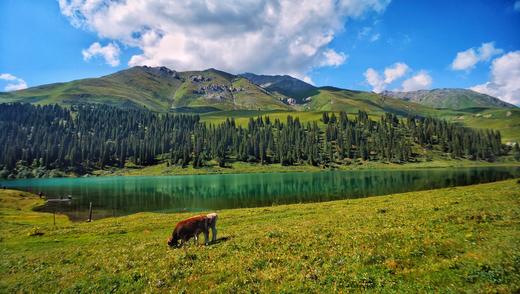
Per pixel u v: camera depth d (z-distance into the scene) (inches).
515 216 855.1
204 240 981.8
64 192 4842.5
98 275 701.3
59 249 1095.6
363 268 565.0
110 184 6274.6
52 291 654.5
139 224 1644.9
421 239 701.9
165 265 706.2
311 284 523.8
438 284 486.6
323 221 1145.4
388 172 7165.4
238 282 571.2
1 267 900.6
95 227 1631.4
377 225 933.8
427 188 3668.8
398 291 475.2
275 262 653.3
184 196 4119.1
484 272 503.2
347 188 4180.6
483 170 6648.6
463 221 850.8
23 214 2630.4
